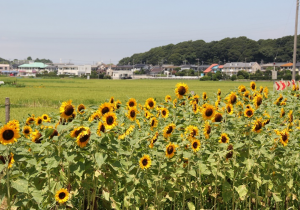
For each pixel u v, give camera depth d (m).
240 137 5.91
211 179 5.77
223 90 55.91
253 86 8.91
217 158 5.71
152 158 5.45
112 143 4.47
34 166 4.48
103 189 4.80
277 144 5.99
